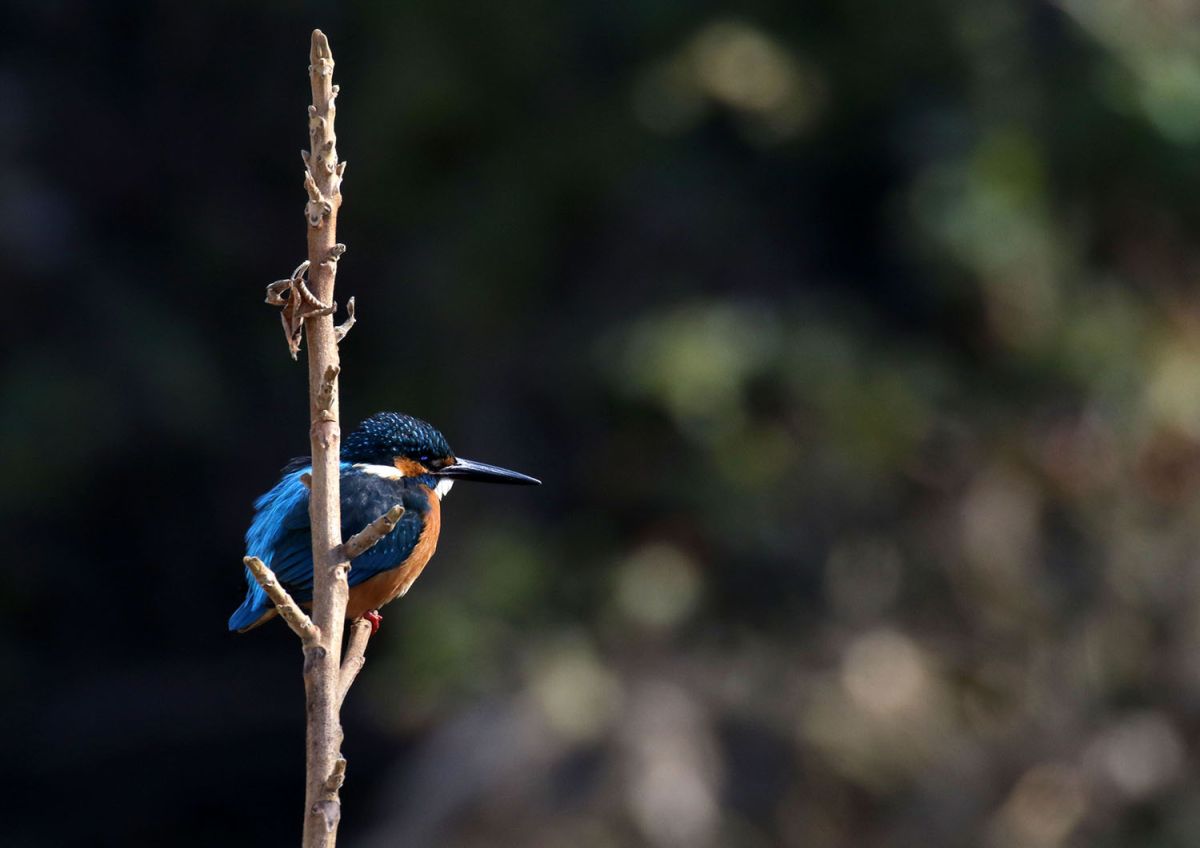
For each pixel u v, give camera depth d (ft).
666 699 40.22
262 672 58.70
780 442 42.47
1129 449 43.11
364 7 49.29
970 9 43.96
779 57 44.04
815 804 39.63
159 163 54.75
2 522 52.95
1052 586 42.29
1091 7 44.50
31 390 48.70
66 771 56.80
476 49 45.78
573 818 38.45
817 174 45.91
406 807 40.06
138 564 56.49
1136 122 43.91
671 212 44.57
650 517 42.80
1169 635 41.75
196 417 51.34
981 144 42.96
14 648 56.13
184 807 58.75
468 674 40.88
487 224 45.62
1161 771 40.68
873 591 42.06
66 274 50.24
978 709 41.47
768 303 44.19
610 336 42.93
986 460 42.96
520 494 44.88
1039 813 40.27
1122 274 45.62
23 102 52.34
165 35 54.13
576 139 45.24
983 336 43.83
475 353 46.57
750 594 42.22
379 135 46.50
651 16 44.60
